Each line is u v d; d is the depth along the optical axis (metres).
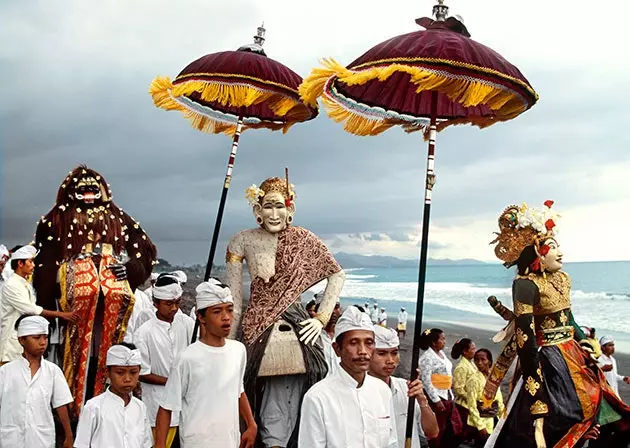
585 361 6.64
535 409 6.27
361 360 4.28
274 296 6.77
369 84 6.21
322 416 4.24
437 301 41.59
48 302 7.48
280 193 7.04
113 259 7.56
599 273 73.38
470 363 8.99
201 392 5.18
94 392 7.36
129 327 8.32
